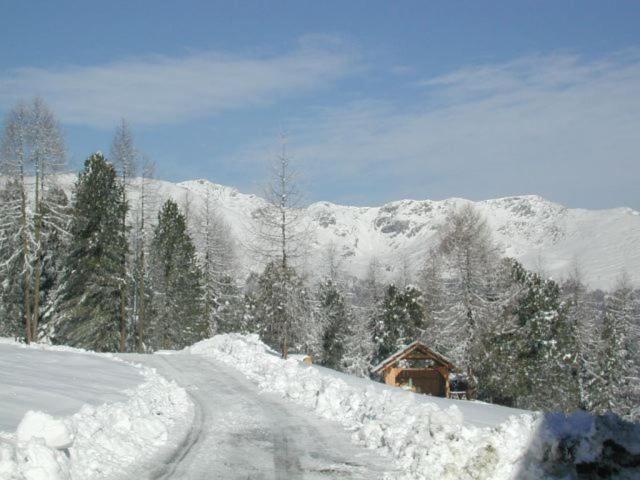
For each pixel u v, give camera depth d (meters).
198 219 58.91
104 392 16.69
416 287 56.75
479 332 40.66
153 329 53.84
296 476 11.37
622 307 61.31
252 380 24.98
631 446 10.92
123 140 44.06
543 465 11.04
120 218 43.94
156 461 11.89
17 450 9.04
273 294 33.12
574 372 51.59
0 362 19.89
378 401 16.59
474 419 16.70
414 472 11.32
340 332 59.19
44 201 37.81
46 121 37.12
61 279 45.28
